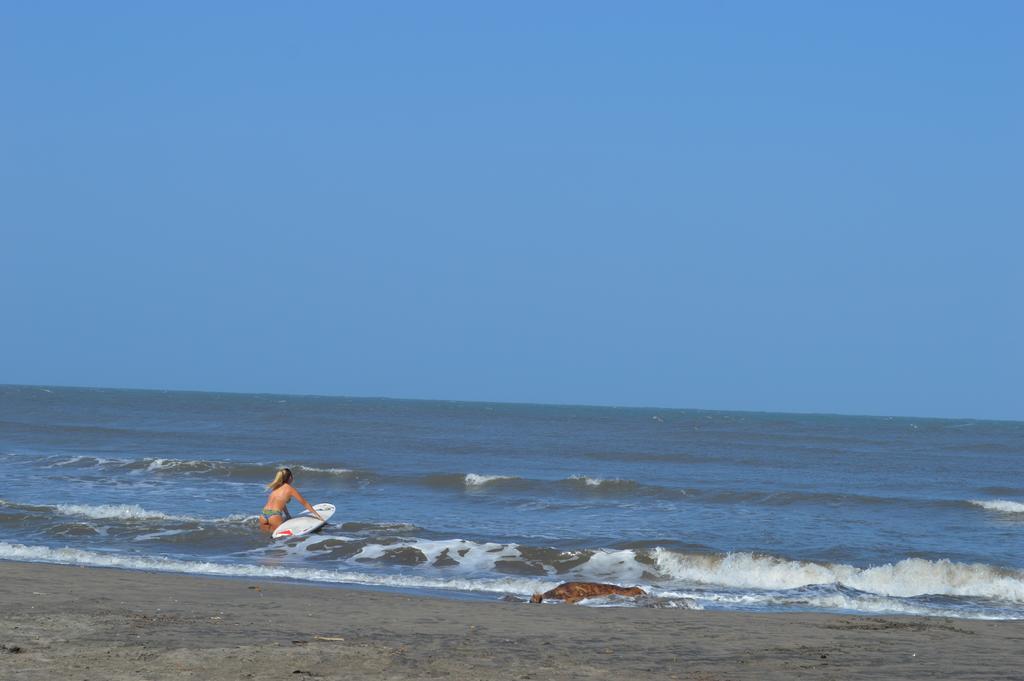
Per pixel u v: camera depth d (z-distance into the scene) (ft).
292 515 96.32
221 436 226.38
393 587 61.77
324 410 429.79
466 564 71.20
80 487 115.44
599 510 108.99
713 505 117.70
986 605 61.72
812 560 75.51
